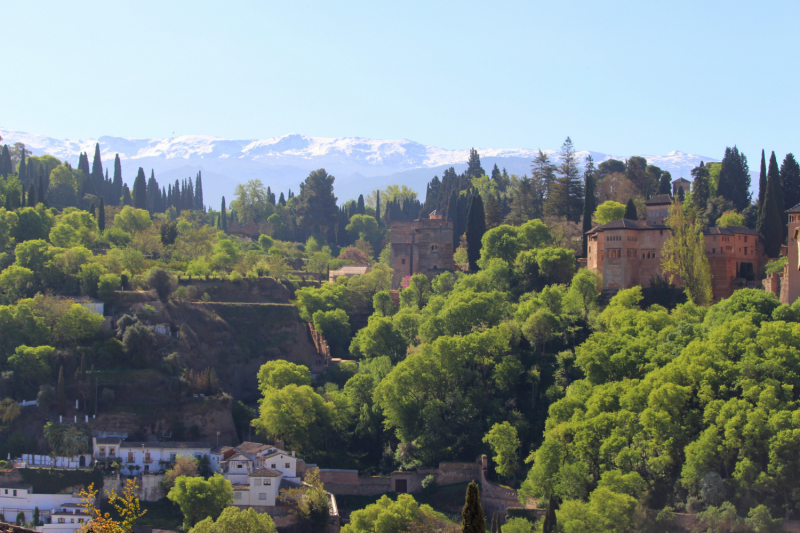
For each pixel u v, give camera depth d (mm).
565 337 170125
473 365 166250
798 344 133750
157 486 144250
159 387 168625
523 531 117250
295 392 158875
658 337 153875
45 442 152375
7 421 155625
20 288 199250
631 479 118875
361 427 163500
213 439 163125
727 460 120000
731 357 137625
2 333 172375
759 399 123438
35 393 163500
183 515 138875
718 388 132125
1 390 160500
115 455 150625
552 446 129500
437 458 149250
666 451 124500
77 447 149500
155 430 161250
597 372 149000
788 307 149250
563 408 140875
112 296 195375
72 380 165500
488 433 142000
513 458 140000
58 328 175750
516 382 159625
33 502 138250
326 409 160750
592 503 115625
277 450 147125
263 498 137500
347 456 160500
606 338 155500
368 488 148875
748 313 149375
